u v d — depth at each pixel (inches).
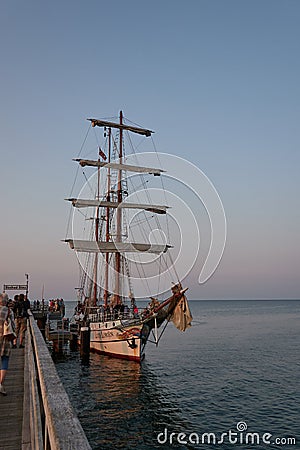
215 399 1003.9
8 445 255.4
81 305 2010.3
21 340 689.6
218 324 4018.2
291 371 1382.9
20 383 420.2
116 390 1071.0
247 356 1752.0
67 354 1612.9
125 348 1390.3
